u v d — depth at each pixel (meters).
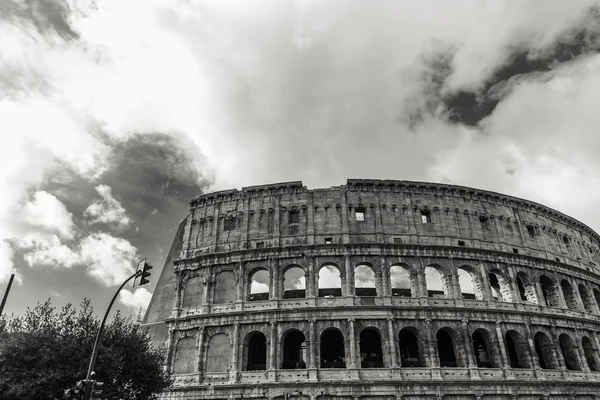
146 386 48.25
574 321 72.12
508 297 70.94
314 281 66.19
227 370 61.25
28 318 46.06
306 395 57.41
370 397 57.16
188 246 74.12
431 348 61.38
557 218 86.31
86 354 43.25
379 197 74.00
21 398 40.41
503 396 59.81
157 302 75.88
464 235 73.25
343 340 66.50
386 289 65.56
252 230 72.19
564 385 63.41
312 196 73.75
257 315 63.81
